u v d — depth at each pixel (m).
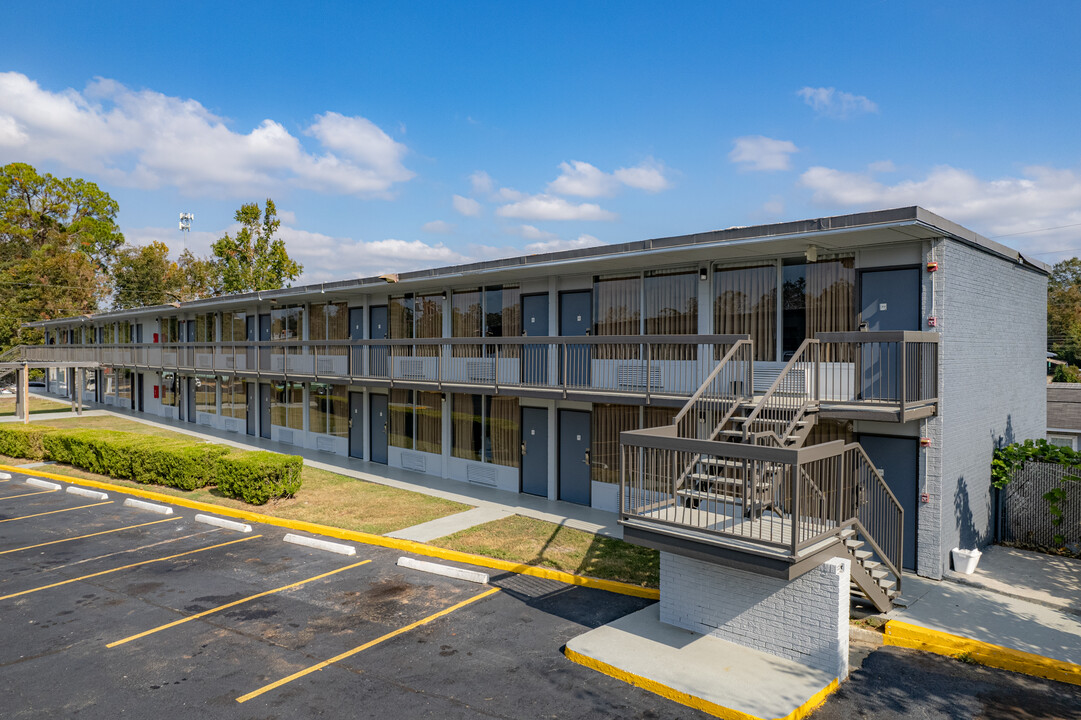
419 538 13.52
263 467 16.22
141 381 38.34
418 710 7.38
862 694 7.75
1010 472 13.09
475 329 19.06
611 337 13.83
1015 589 10.70
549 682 7.99
